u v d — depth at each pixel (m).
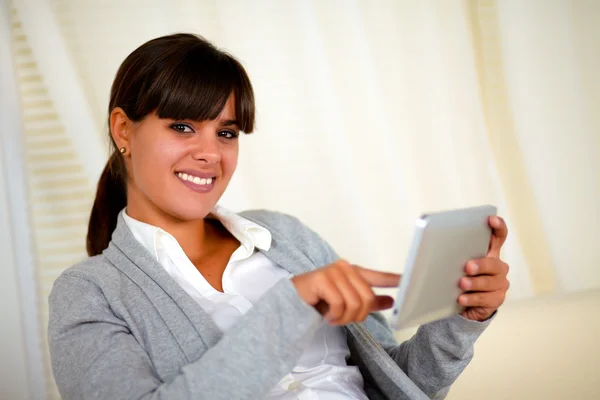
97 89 1.66
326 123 1.82
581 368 1.60
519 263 1.90
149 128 1.05
